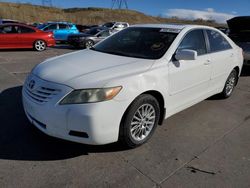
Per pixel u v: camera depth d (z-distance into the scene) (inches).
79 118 115.6
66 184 109.0
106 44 178.1
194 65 165.3
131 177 115.7
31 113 129.0
